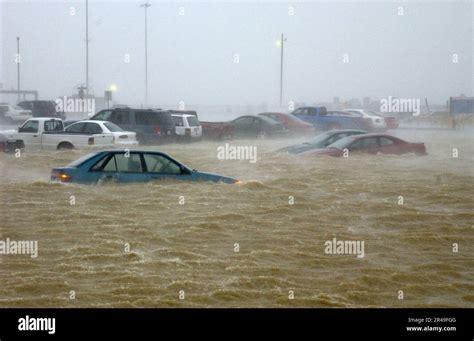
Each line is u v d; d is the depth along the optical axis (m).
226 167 20.88
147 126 29.66
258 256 11.10
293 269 10.53
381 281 10.13
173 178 15.88
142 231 12.36
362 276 10.26
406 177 19.03
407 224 13.58
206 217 13.43
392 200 15.67
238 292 9.38
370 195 16.23
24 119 44.44
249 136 34.97
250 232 12.58
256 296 9.30
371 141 23.55
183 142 30.83
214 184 16.06
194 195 15.17
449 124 44.81
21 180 17.48
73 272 10.10
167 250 11.30
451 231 13.07
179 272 10.20
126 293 9.28
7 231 12.20
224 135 33.09
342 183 17.75
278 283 9.83
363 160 22.31
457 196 16.25
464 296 9.57
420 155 23.89
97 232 12.26
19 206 13.94
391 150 23.61
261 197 15.44
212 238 12.13
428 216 14.18
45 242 11.61
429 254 11.59
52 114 45.03
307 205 14.88
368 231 12.95
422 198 16.08
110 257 10.87
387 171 20.12
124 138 26.17
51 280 9.74
